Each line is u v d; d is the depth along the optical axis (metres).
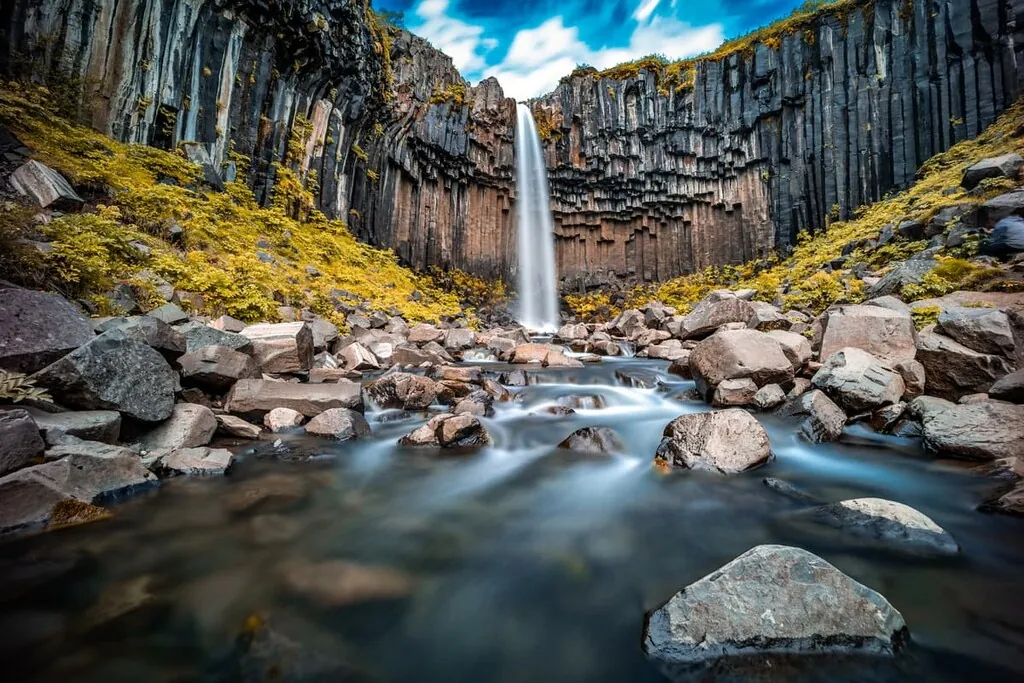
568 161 32.38
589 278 33.44
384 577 3.26
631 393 9.56
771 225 28.86
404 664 2.47
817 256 20.41
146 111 13.95
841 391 6.66
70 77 12.38
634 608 2.91
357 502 4.52
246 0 15.79
